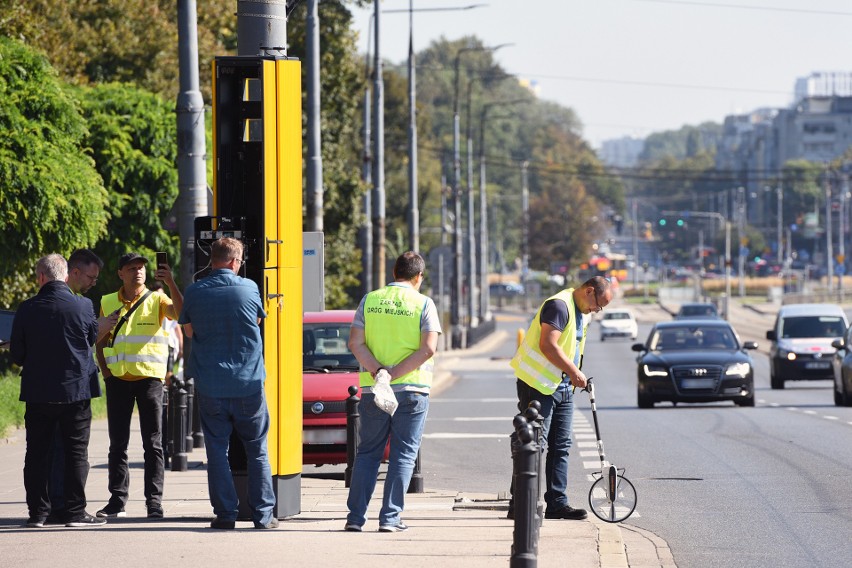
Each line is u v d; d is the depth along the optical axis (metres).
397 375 31.98
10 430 62.38
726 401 93.19
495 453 60.94
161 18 130.62
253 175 34.69
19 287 90.12
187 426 57.91
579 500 43.47
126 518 35.03
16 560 27.92
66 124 80.75
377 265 109.25
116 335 35.22
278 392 34.31
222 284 31.89
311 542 30.52
